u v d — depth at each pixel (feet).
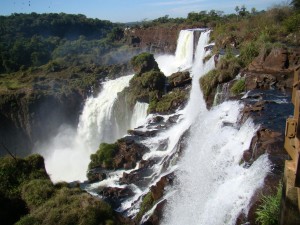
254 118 59.36
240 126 63.10
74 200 60.34
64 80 205.05
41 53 286.25
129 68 202.69
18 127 183.93
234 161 56.39
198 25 211.61
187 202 61.46
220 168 58.49
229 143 60.95
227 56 100.78
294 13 114.73
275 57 85.66
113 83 176.86
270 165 45.11
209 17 235.40
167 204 63.67
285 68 83.56
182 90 130.00
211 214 49.73
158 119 114.42
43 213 57.72
